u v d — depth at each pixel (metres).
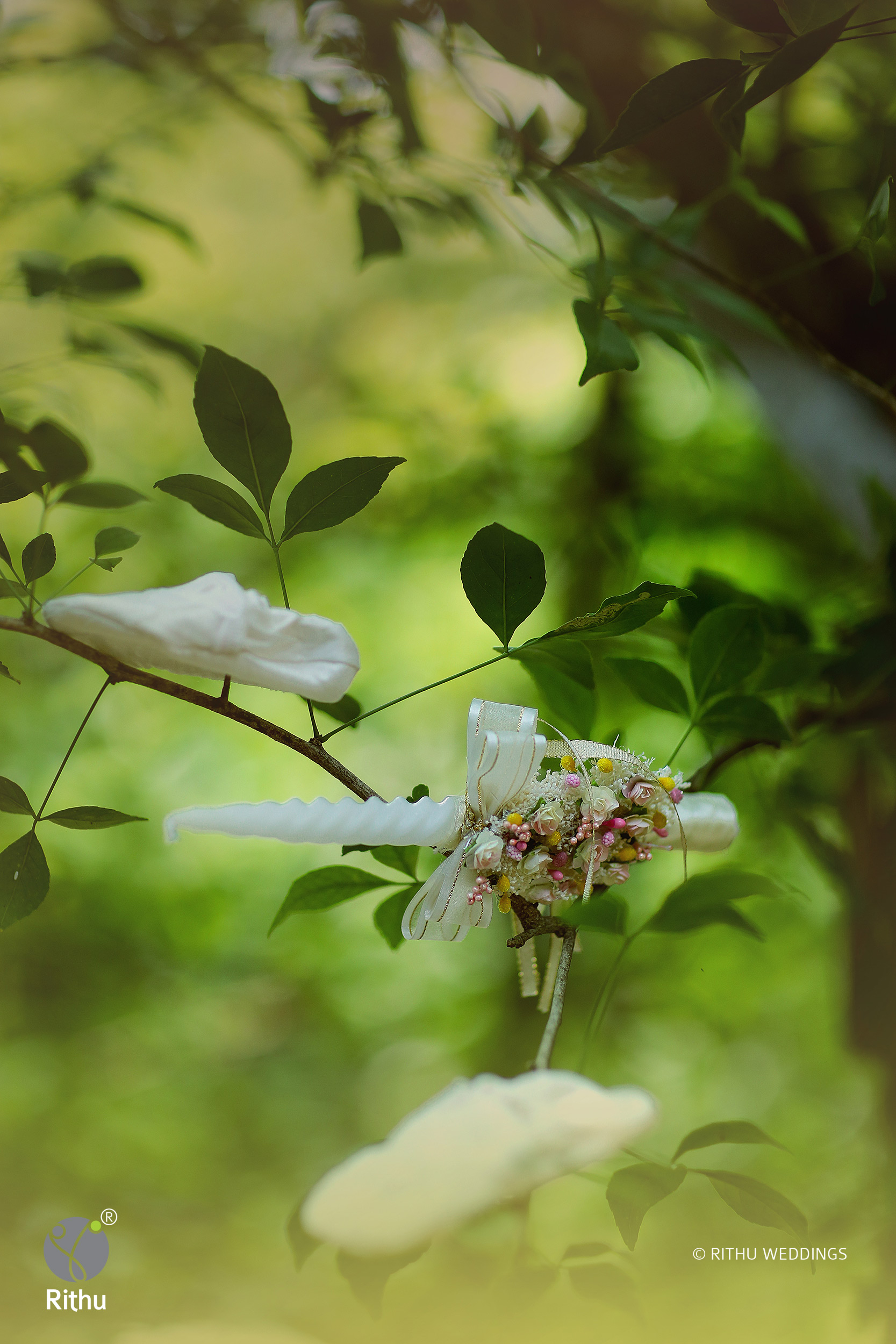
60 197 2.48
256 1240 3.06
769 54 1.39
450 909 1.39
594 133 1.58
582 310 1.48
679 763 1.96
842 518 1.88
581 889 1.41
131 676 1.36
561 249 2.29
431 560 3.37
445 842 1.39
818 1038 2.83
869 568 1.83
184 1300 2.65
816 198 1.68
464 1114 1.29
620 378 2.76
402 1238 1.28
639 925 2.90
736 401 2.69
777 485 2.45
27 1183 3.21
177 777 3.86
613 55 1.68
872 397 1.64
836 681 1.63
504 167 1.66
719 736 1.56
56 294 1.69
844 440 1.76
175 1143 3.49
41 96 2.74
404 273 4.52
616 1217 1.41
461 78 1.64
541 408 3.53
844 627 1.70
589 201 1.61
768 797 1.83
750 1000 2.92
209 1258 2.94
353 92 1.69
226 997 3.98
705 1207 2.58
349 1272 1.38
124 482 3.58
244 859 3.98
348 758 3.72
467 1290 1.67
